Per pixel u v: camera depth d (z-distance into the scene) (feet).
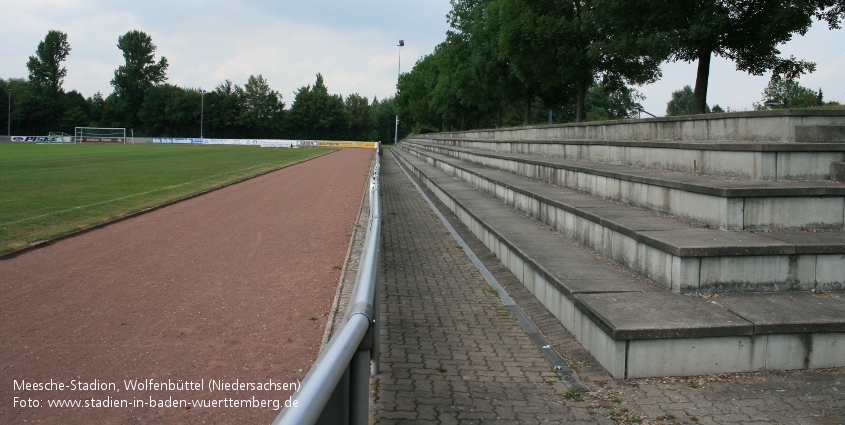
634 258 21.01
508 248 28.02
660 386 14.64
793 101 53.98
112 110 350.84
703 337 15.07
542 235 29.53
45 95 336.29
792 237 19.10
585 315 17.17
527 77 88.63
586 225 26.08
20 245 32.07
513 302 23.25
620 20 56.08
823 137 24.71
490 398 14.26
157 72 368.27
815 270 18.02
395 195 66.64
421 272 28.99
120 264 28.71
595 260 23.36
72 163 109.19
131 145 250.78
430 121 255.09
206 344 17.60
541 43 74.95
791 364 15.30
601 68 76.28
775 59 51.78
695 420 12.75
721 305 16.70
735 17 49.26
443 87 173.27
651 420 12.85
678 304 16.85
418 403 13.92
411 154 165.99
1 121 323.57
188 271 27.35
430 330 19.86
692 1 50.16
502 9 81.30
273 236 37.17
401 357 17.19
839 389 14.10
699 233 20.07
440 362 16.80
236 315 20.56
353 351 7.43
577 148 46.03
